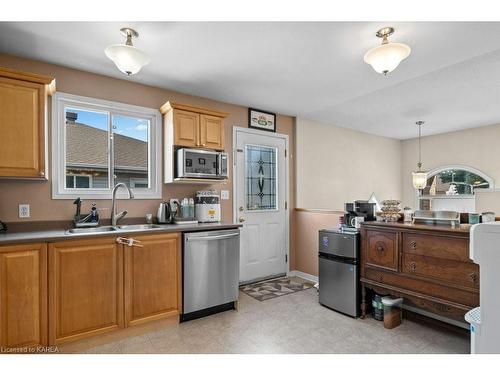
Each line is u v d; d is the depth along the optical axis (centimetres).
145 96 305
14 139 212
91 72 275
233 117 373
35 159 219
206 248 271
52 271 201
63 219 258
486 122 493
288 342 226
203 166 299
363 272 271
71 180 269
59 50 232
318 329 249
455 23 195
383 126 518
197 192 322
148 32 206
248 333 242
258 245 390
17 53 237
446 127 531
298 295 335
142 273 238
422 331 246
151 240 243
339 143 512
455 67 270
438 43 222
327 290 297
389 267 251
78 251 211
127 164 298
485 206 280
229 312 286
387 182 611
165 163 309
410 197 634
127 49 196
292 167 437
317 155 470
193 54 239
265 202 401
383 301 257
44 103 223
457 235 208
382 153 604
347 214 304
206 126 309
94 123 281
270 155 410
